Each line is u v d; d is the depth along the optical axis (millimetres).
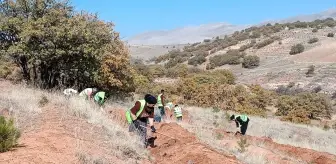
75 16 24453
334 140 29109
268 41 136375
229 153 11094
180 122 16281
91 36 24125
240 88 50156
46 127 8750
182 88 48188
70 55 24266
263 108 52375
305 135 30094
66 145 7340
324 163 13711
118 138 9031
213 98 47094
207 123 23516
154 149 9633
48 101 12625
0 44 23906
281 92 83562
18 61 25203
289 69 102250
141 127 9727
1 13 23578
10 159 6008
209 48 154625
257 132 24516
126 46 29984
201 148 9164
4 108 9953
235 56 124688
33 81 23672
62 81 26172
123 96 30734
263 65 116312
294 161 13008
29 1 23391
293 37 140375
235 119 17875
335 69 94938
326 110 57094
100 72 27141
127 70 30000
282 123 35812
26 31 21969
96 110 12078
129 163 7551
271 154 13141
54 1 24031
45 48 23281
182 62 141500
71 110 11211
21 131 8016
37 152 6562
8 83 20922
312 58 112250
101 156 7215
